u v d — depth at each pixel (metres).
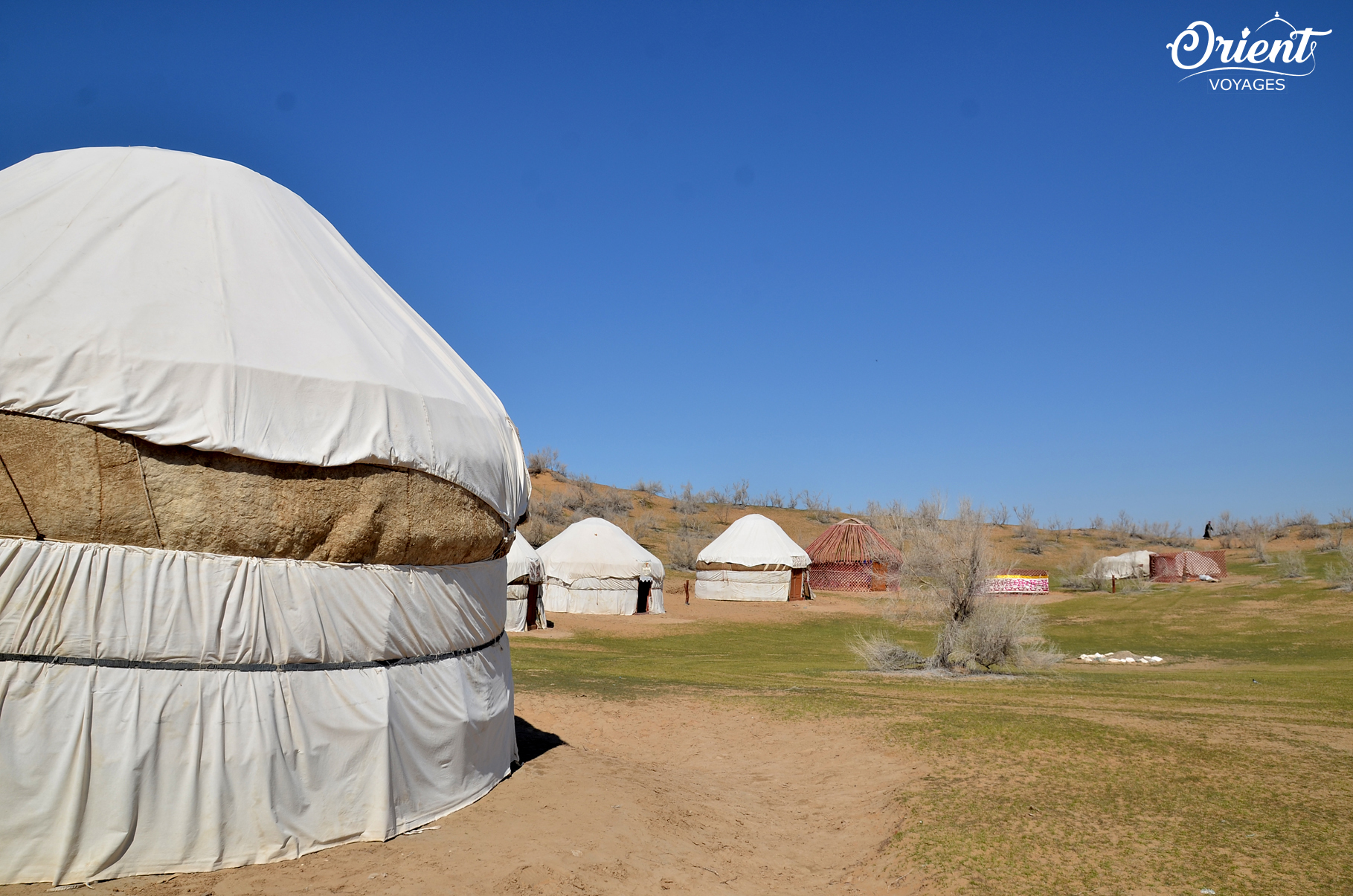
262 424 5.41
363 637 5.91
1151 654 21.17
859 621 31.19
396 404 6.17
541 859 5.70
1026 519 65.75
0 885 4.52
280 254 6.57
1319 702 11.84
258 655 5.34
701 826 6.98
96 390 4.92
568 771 8.17
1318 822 6.21
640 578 30.98
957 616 17.05
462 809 6.68
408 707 6.20
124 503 4.95
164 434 5.02
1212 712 10.73
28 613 4.72
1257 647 22.31
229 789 5.12
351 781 5.72
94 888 4.59
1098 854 5.90
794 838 7.02
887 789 7.89
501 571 7.86
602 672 16.34
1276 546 56.41
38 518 4.78
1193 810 6.61
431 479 6.34
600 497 64.88
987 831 6.46
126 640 4.93
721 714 11.60
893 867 6.09
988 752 8.62
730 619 30.39
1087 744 8.62
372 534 5.91
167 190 6.41
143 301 5.42
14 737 4.62
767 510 74.38
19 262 5.31
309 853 5.43
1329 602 28.31
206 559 5.19
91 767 4.77
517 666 16.70
